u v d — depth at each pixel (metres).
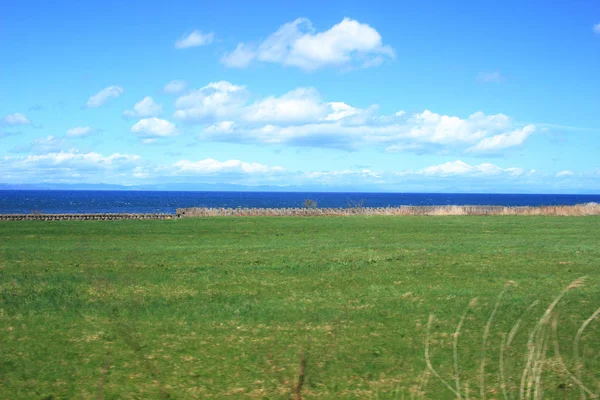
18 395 8.71
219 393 8.75
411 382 9.15
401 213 65.38
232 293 16.94
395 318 13.45
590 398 8.23
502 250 27.83
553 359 10.04
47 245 31.25
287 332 12.27
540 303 14.88
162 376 9.48
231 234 38.28
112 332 12.27
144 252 27.42
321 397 8.59
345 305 15.05
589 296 16.02
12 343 11.48
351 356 10.45
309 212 64.19
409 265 22.66
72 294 16.61
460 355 10.44
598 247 29.23
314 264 22.95
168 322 13.20
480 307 14.51
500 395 8.51
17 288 17.59
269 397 8.59
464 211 65.19
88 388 9.00
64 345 11.32
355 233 38.84
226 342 11.48
